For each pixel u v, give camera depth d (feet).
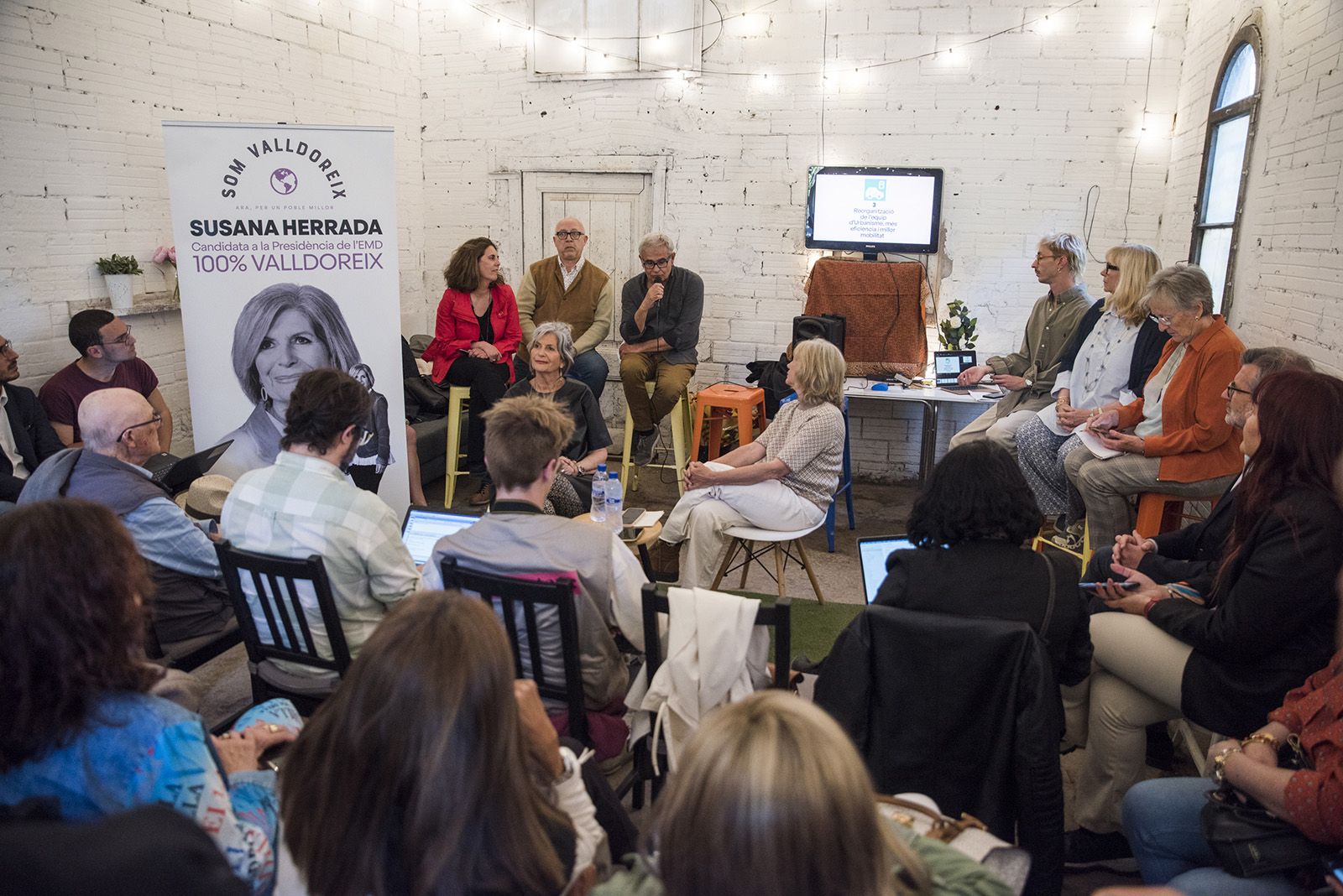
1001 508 5.72
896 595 5.88
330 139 11.44
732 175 18.31
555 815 3.83
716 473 11.10
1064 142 16.85
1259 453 6.35
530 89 18.93
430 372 19.12
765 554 14.05
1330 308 9.89
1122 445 11.38
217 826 3.98
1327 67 10.19
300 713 7.30
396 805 3.31
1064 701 7.79
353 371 12.09
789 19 17.48
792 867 2.58
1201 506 13.58
